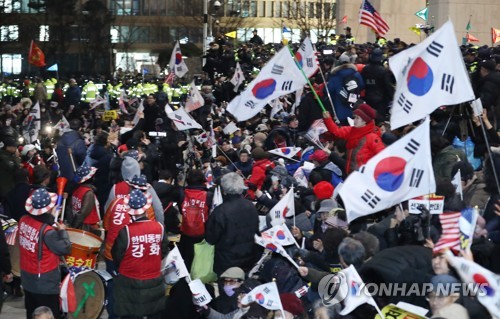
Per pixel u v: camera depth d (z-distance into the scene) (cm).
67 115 5841
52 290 2044
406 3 7994
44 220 2031
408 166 1593
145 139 3669
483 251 1658
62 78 11425
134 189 2023
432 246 1580
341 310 1487
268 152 2866
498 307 1272
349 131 2428
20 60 14750
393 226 1812
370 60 3419
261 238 1858
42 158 3709
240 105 2628
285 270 1838
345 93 3341
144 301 1947
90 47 15988
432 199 1712
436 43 1759
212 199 2430
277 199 2467
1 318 2353
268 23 18688
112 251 1953
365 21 4844
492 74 3061
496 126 3066
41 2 15688
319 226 1966
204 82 5891
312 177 2378
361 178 1603
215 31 16038
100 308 2152
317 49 5556
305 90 4169
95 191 3002
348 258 1555
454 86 1756
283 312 1566
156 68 10094
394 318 1413
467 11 6500
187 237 2430
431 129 2780
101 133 3172
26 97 7469
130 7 18525
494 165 1853
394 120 1783
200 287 1856
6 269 2073
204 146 3700
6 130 3516
